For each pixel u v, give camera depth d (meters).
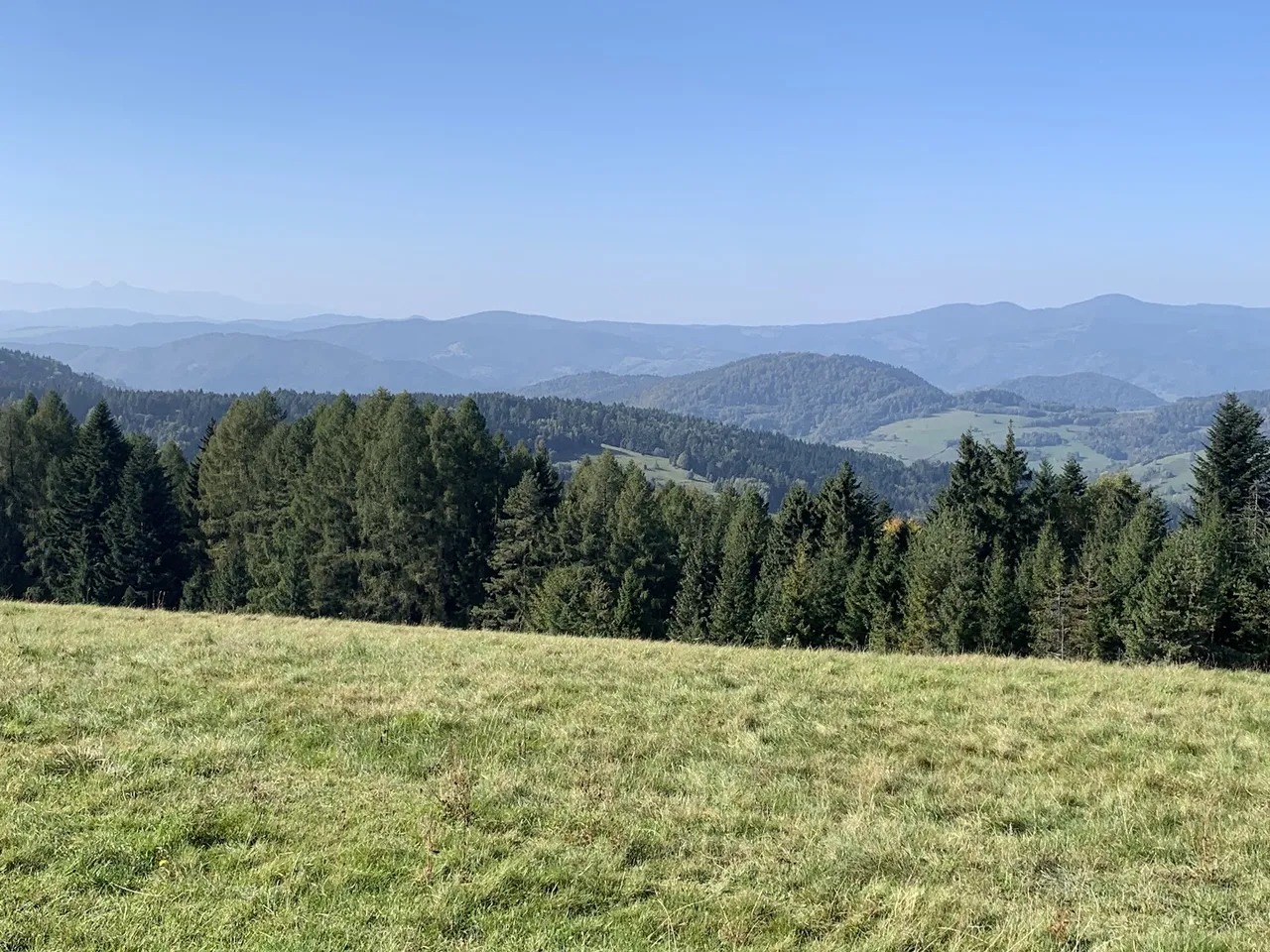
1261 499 54.84
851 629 51.09
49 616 19.91
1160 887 7.49
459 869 7.37
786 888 7.36
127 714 11.20
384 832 8.00
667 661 16.55
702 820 8.69
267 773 9.36
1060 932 6.62
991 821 8.96
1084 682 15.28
